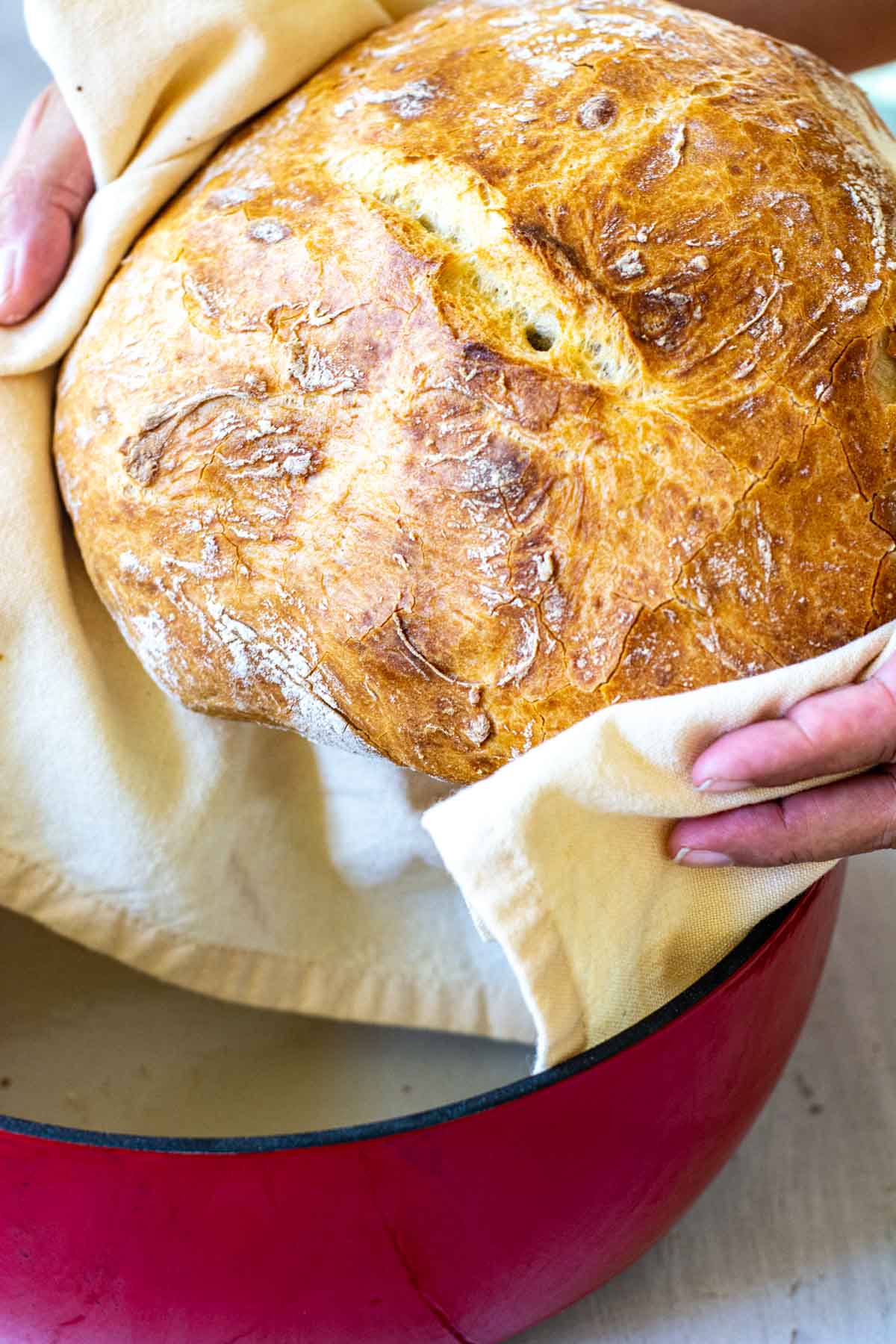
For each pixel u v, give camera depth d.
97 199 0.47
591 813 0.40
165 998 0.55
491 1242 0.43
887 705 0.39
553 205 0.42
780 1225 0.52
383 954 0.53
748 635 0.40
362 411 0.42
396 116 0.44
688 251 0.41
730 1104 0.45
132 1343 0.45
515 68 0.44
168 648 0.45
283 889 0.51
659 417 0.41
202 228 0.44
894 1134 0.54
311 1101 0.54
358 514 0.42
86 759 0.47
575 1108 0.40
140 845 0.48
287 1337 0.44
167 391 0.43
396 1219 0.41
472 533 0.41
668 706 0.39
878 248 0.42
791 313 0.41
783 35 0.60
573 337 0.41
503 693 0.41
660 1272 0.51
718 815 0.41
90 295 0.46
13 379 0.47
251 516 0.43
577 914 0.41
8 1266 0.42
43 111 0.50
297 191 0.44
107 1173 0.39
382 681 0.42
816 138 0.43
